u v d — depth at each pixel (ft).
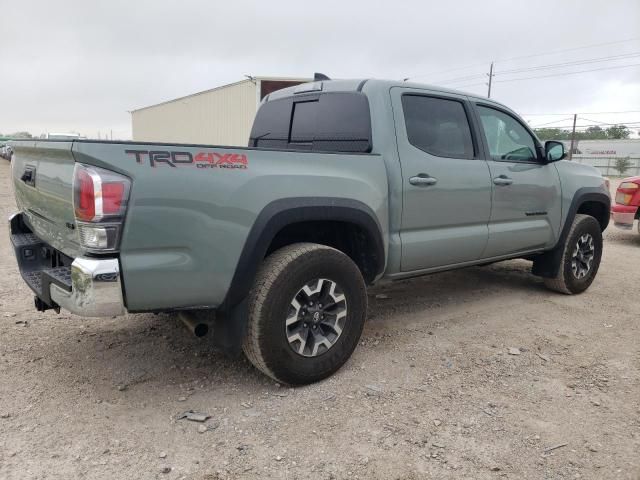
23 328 13.65
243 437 9.08
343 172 11.23
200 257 9.26
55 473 7.95
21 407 9.76
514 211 15.56
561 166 17.51
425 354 12.69
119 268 8.55
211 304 9.72
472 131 14.51
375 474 8.20
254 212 9.75
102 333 13.52
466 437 9.23
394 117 12.59
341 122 13.01
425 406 10.24
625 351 13.23
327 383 11.12
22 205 12.45
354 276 11.32
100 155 8.28
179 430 9.24
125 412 9.77
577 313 16.22
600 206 19.42
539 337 14.05
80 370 11.38
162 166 8.77
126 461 8.32
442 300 17.25
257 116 16.49
